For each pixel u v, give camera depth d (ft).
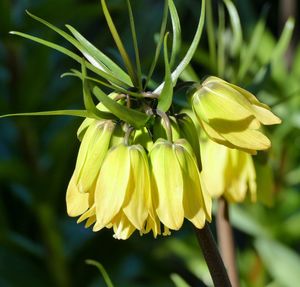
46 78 4.24
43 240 4.37
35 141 4.34
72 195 2.45
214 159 2.89
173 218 2.36
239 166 2.93
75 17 4.21
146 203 2.37
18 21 4.12
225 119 2.40
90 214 2.43
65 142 4.16
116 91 2.44
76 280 4.50
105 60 2.43
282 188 4.39
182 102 2.83
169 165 2.37
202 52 3.64
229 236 3.45
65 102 4.26
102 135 2.42
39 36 4.17
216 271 2.43
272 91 4.34
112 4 4.28
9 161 4.14
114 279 4.50
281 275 4.42
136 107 2.43
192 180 2.39
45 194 4.26
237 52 3.33
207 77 2.48
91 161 2.42
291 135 4.26
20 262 4.45
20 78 4.22
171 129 2.40
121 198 2.37
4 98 4.28
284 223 4.41
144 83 2.45
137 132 2.42
